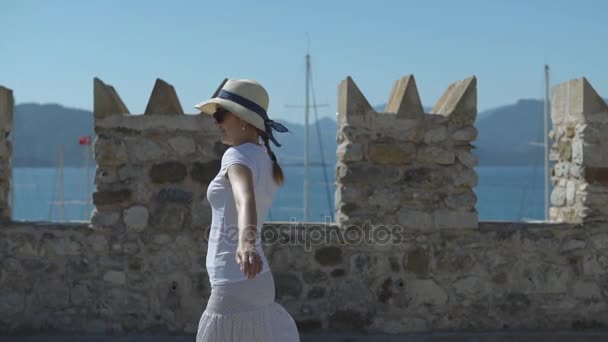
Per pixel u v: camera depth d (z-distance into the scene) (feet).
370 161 21.01
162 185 20.86
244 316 9.65
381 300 21.17
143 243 20.90
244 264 8.72
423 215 21.18
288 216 196.65
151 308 20.97
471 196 21.33
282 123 11.00
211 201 10.00
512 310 21.49
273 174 10.11
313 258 21.04
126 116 20.80
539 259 21.53
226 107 10.07
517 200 262.67
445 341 20.52
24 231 21.12
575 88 21.72
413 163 21.15
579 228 21.54
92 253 21.01
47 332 21.06
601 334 21.15
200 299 20.95
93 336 20.76
